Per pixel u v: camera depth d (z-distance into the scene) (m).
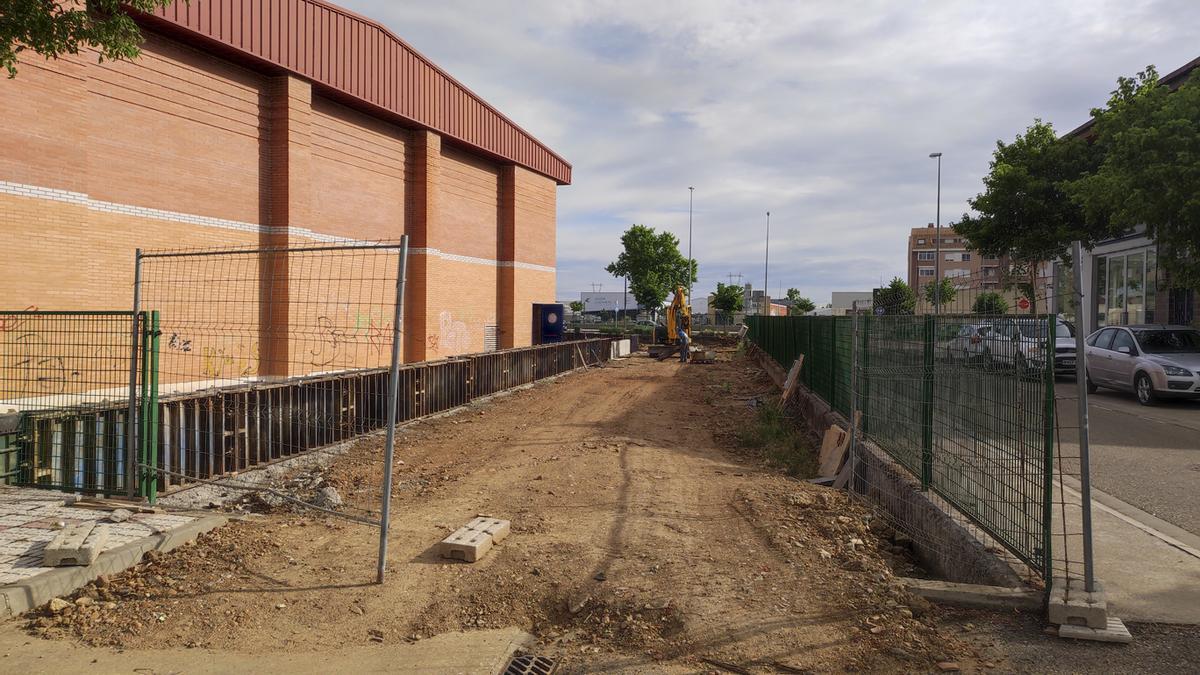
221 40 14.72
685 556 5.45
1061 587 4.25
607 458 9.17
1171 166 12.33
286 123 16.55
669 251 58.97
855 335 8.31
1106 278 24.02
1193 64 19.00
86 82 12.84
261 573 5.27
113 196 13.38
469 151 25.00
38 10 6.35
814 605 4.54
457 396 15.23
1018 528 4.80
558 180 31.42
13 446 7.58
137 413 7.36
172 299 14.11
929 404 6.47
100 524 5.77
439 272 22.62
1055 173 20.95
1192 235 12.98
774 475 8.43
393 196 21.03
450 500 7.28
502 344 27.55
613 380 21.03
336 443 10.82
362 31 18.70
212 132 15.30
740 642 4.13
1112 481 7.42
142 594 4.93
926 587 4.62
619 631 4.41
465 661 4.03
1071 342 16.08
